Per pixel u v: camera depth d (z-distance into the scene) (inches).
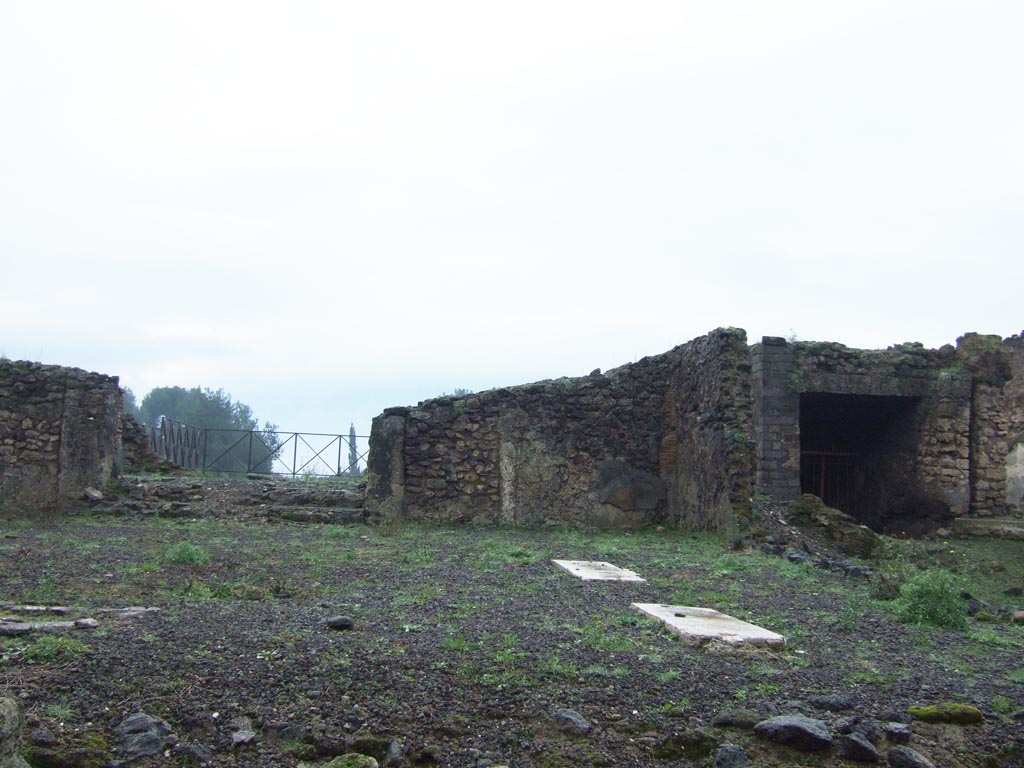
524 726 161.0
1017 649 243.0
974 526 642.2
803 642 235.5
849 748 156.6
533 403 590.2
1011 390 690.8
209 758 143.9
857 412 742.5
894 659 220.5
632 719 165.0
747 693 181.5
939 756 158.6
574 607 268.4
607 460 590.6
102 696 160.7
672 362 602.5
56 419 567.2
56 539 408.8
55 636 195.2
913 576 317.4
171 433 757.3
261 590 279.0
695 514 539.8
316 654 190.1
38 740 141.6
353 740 150.6
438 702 166.9
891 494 702.5
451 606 260.5
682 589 318.0
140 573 304.8
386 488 559.8
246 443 1322.6
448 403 583.5
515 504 578.2
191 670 175.2
